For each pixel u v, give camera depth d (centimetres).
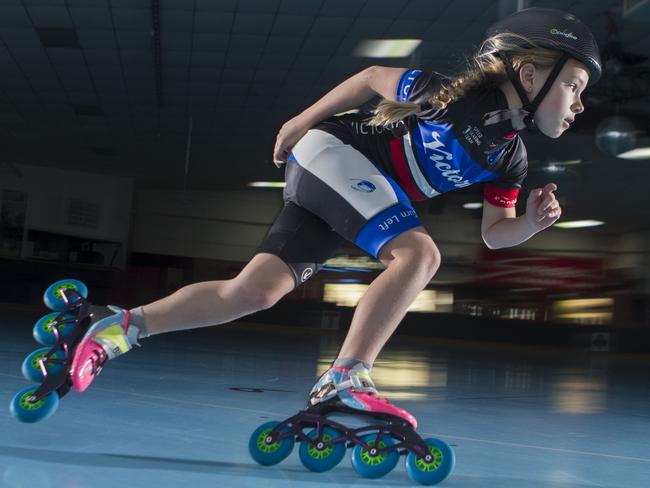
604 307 2244
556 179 1770
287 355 681
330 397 162
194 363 487
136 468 153
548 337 1686
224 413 246
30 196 2088
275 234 184
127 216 2244
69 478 140
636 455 215
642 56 1109
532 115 167
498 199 198
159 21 1073
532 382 554
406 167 177
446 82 172
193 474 151
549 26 163
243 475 154
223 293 178
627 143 1175
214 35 1127
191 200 2309
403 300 162
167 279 2272
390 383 454
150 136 1764
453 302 2259
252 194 2336
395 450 158
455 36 1093
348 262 2202
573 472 180
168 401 268
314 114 187
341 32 1100
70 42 1188
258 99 1452
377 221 168
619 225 2281
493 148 173
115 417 218
